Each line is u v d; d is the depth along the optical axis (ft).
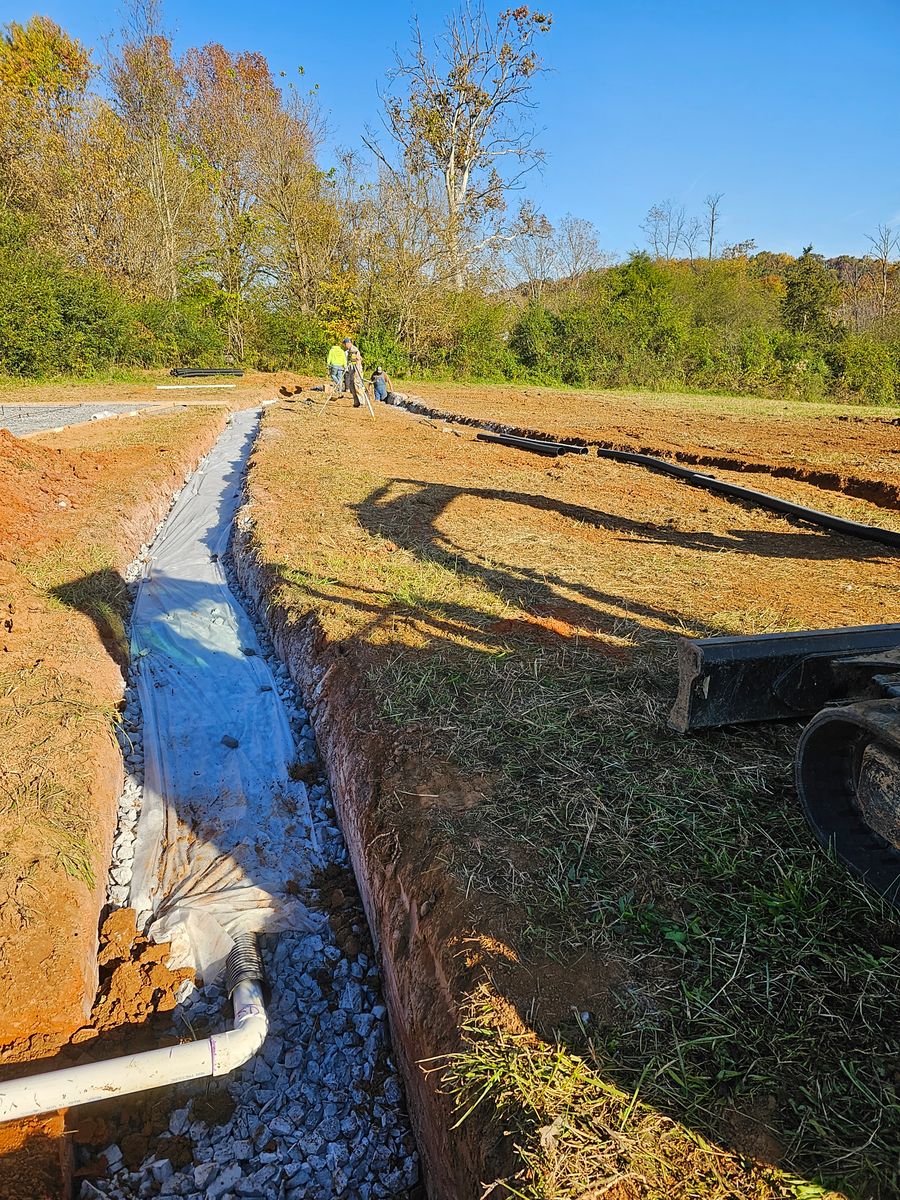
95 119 89.45
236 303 98.43
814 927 8.02
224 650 20.10
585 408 67.87
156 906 11.89
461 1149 6.75
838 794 9.05
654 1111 6.24
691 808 10.14
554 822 9.99
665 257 144.25
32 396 66.44
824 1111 6.14
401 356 97.40
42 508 27.14
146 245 93.20
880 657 9.37
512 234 115.44
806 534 25.86
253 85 109.40
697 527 26.63
